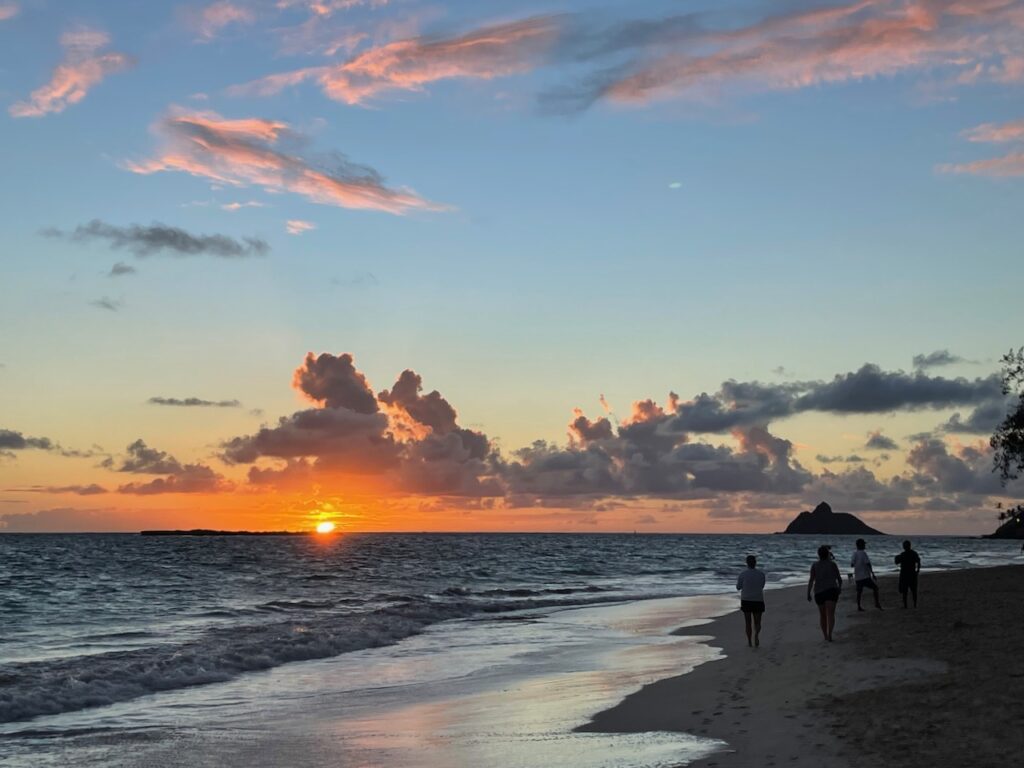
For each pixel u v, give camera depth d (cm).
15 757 1240
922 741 1044
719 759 1067
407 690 1836
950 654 1711
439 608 3712
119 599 4541
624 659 2225
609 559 11025
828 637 2159
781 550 15950
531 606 4059
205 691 1859
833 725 1179
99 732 1421
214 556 11081
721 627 2925
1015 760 932
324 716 1550
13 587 5481
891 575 5369
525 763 1119
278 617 3516
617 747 1190
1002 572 5409
